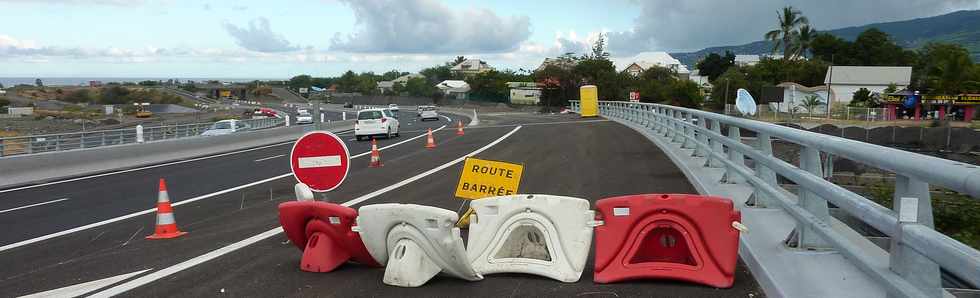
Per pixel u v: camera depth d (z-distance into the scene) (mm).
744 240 6715
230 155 27484
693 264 6066
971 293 5637
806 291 5098
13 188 17688
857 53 93000
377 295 6004
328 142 9227
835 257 5914
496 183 8938
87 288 6742
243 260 7633
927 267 3896
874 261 4539
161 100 143500
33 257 8562
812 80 81188
